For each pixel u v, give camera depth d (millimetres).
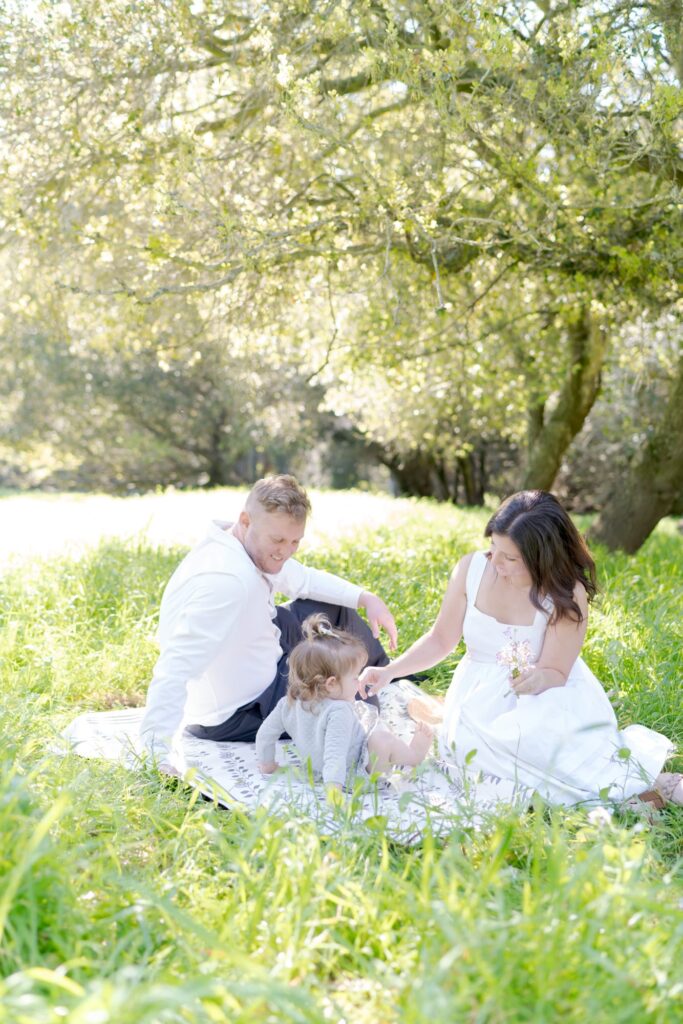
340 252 7391
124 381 28875
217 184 7242
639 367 11508
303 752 3779
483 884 2408
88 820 3084
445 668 5344
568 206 7301
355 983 2367
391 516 13180
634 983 2170
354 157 6785
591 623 5746
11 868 2398
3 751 3348
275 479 4191
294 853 2686
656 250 7711
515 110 6488
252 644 4215
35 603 6273
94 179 7840
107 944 2408
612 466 24562
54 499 19609
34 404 28625
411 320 9711
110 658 5379
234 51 6703
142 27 6598
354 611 4828
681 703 4672
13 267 8836
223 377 24938
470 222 7395
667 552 10992
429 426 17219
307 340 11047
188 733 4406
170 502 16562
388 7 6223
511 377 12469
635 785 3604
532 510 3793
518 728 3697
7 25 6660
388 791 3775
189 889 2742
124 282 8102
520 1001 2111
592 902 2326
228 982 2111
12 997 1880
